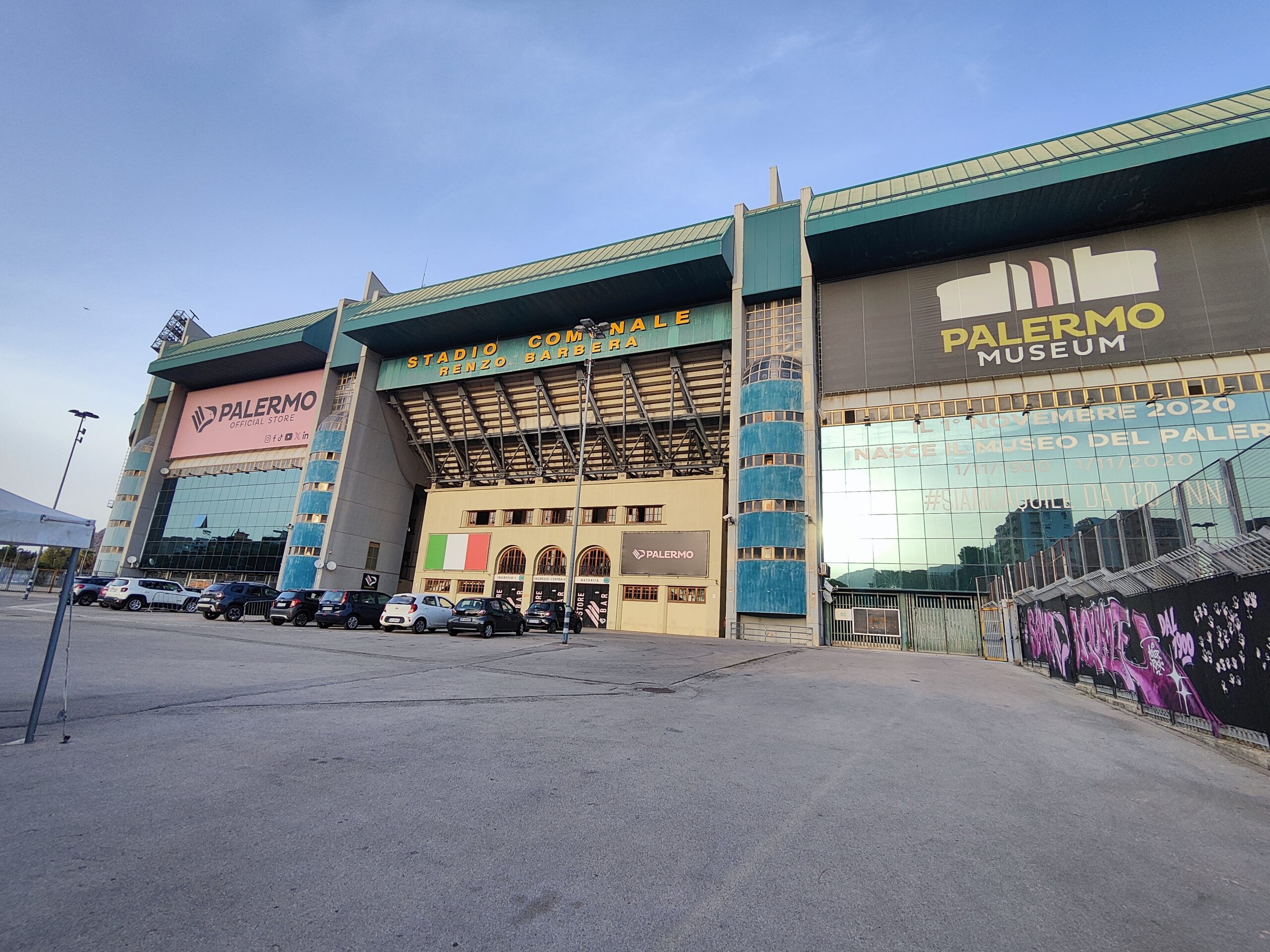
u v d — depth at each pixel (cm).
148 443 6050
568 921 301
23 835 361
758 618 3119
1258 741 703
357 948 269
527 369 4278
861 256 3319
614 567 3809
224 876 328
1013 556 2820
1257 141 2445
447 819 424
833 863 381
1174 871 398
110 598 2870
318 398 5009
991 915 325
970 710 994
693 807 471
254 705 773
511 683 1060
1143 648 1013
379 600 2455
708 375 3825
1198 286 2764
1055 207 2880
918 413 3127
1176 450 2641
